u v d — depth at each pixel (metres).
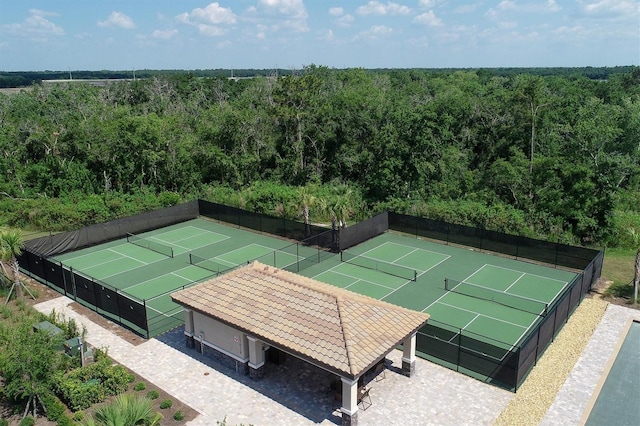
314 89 71.25
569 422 21.23
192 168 67.69
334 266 40.19
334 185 60.28
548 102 62.75
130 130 64.06
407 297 34.09
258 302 24.88
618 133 49.38
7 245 32.56
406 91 88.12
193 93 108.25
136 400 20.23
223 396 23.20
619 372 25.19
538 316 31.11
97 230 46.50
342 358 20.59
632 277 36.62
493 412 21.92
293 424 21.28
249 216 50.59
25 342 21.67
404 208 53.47
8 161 63.03
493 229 47.50
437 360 25.98
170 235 49.25
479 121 68.12
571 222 46.72
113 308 30.84
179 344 27.94
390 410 22.06
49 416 21.28
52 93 104.31
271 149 69.38
